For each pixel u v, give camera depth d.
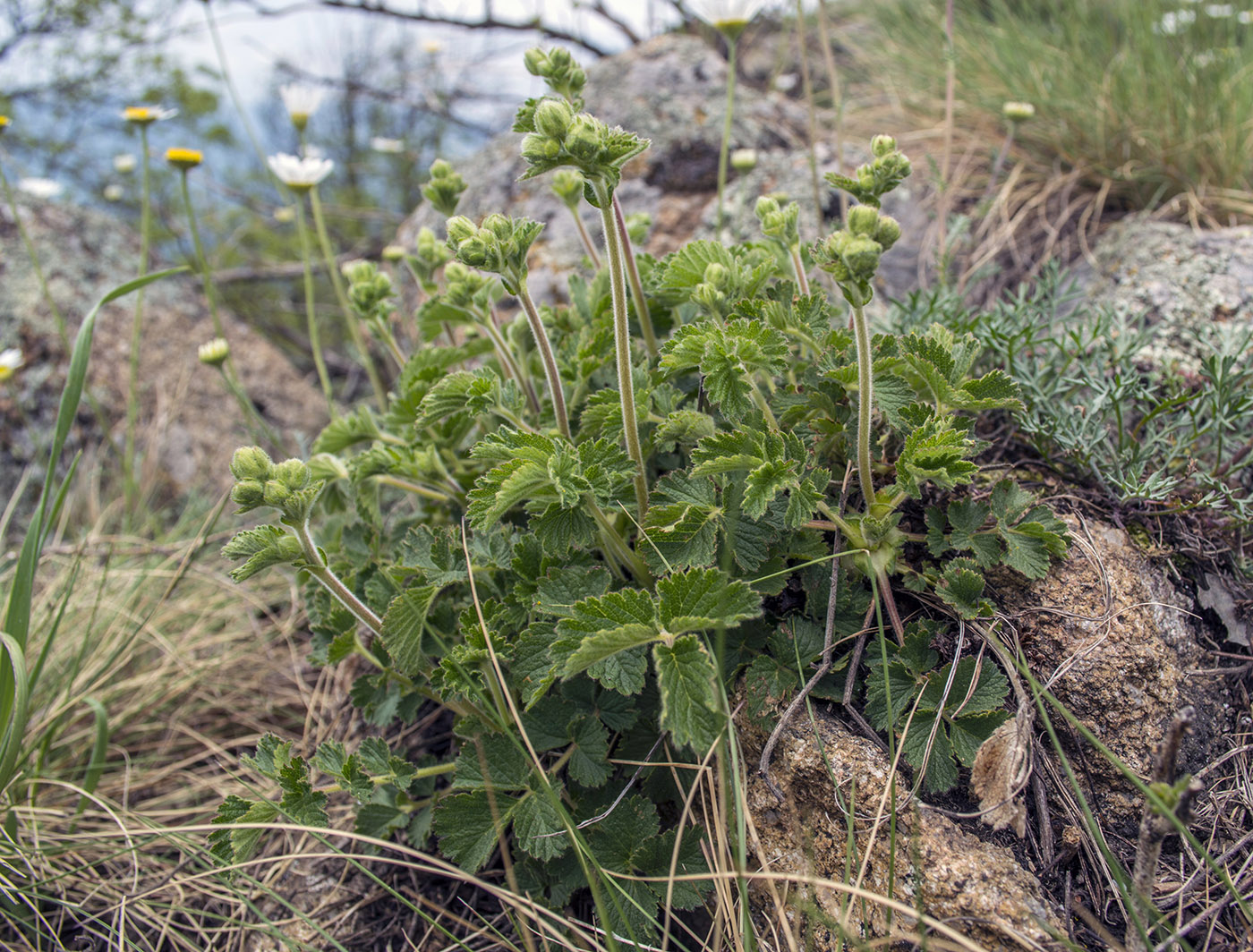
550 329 0.47
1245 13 0.73
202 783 0.47
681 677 0.29
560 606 0.34
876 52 0.88
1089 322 0.47
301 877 0.39
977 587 0.33
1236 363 0.39
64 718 0.48
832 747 0.32
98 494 0.69
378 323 0.45
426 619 0.38
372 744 0.36
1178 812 0.26
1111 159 0.64
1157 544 0.37
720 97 0.69
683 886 0.33
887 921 0.29
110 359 0.76
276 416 0.81
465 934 0.36
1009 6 0.88
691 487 0.34
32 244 0.78
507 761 0.34
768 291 0.39
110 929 0.37
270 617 0.57
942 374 0.34
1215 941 0.29
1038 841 0.31
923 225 0.64
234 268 1.12
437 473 0.42
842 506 0.36
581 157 0.29
